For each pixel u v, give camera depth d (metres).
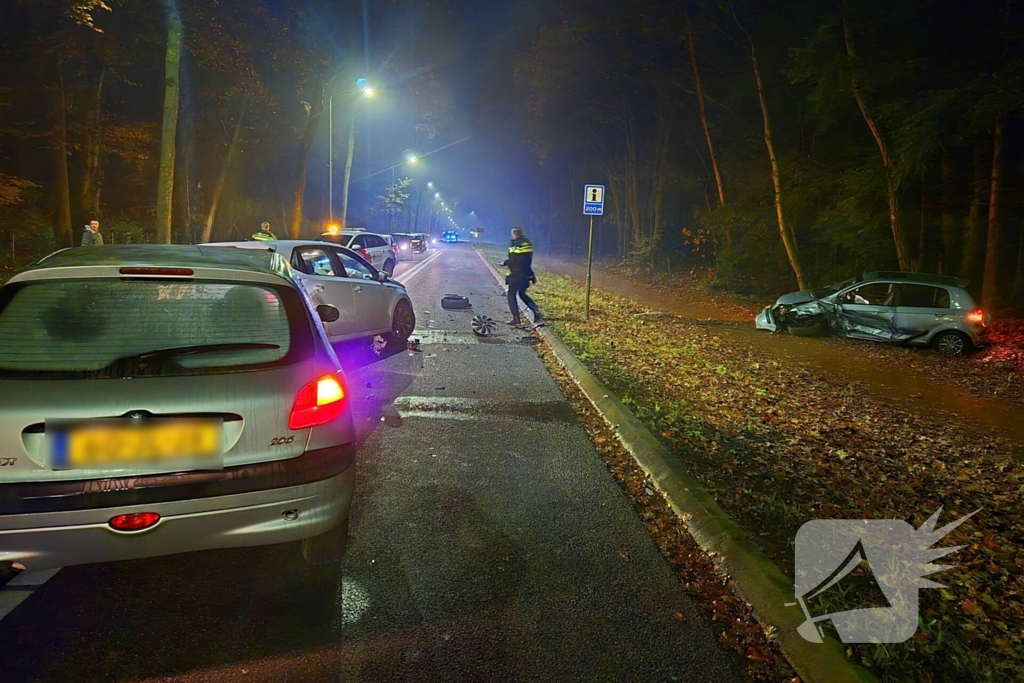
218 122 31.14
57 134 20.89
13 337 2.99
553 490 4.87
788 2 18.25
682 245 32.81
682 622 3.28
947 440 6.79
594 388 7.80
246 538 3.05
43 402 2.80
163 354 3.05
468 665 2.88
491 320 12.21
